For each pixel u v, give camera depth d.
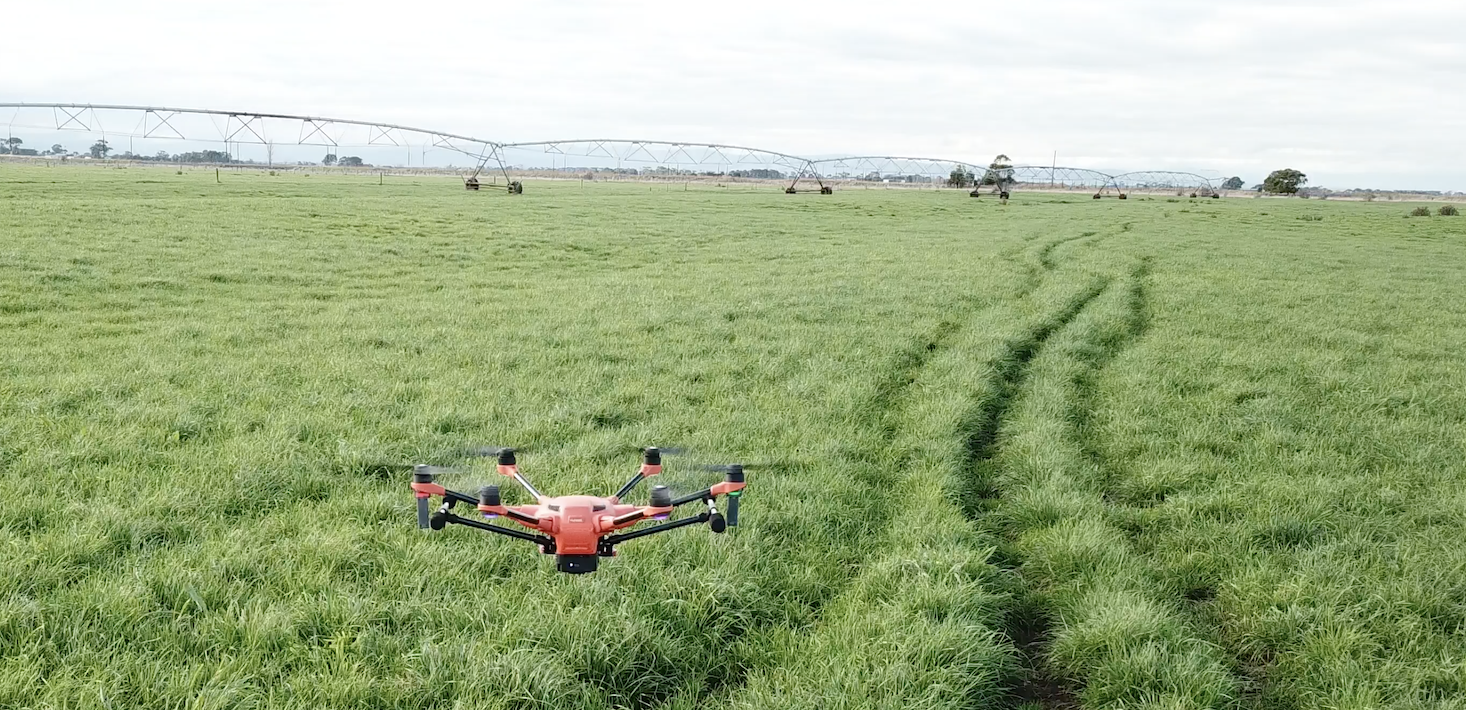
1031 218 69.56
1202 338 18.86
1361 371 15.59
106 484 8.33
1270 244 46.97
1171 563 7.89
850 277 27.67
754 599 6.74
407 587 6.54
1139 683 5.96
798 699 5.57
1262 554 7.89
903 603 6.70
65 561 6.67
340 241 34.00
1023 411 12.81
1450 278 32.88
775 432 11.16
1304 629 6.62
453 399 11.91
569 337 16.70
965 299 23.55
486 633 5.94
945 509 8.70
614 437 10.43
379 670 5.56
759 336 17.41
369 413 11.12
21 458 8.93
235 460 8.95
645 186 138.38
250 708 5.13
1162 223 65.50
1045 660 6.60
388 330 17.12
